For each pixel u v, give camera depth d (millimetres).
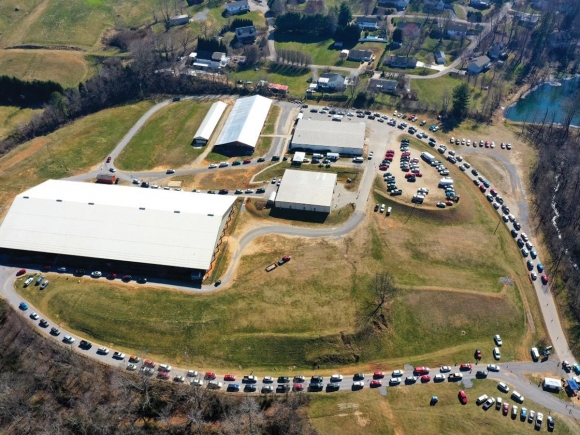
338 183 189750
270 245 163750
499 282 152000
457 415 117125
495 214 177500
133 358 130500
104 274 153500
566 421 116500
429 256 159875
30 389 123625
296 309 141750
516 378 126750
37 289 148375
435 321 140000
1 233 159000
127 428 115312
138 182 193000
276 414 117188
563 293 149250
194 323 138375
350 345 133875
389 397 122000
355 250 161250
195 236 157250
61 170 199875
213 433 115438
